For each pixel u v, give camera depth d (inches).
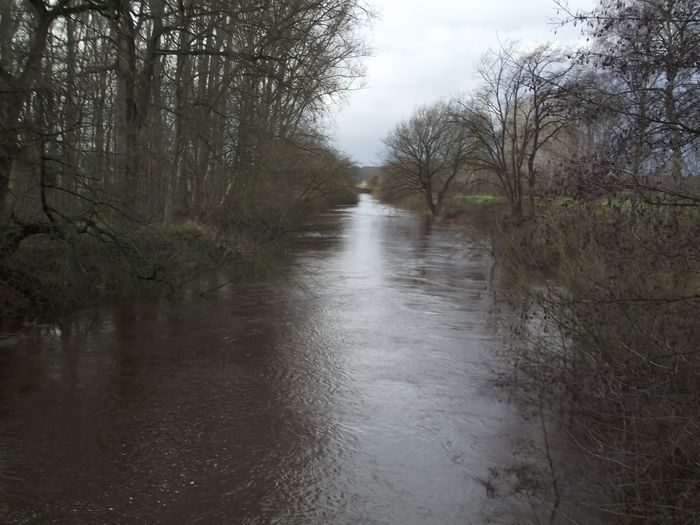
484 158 1298.0
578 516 189.0
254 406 283.6
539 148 1003.9
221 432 253.3
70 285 464.1
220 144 671.8
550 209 322.3
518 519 188.7
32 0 422.0
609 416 221.1
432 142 1840.6
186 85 672.4
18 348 374.0
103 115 453.1
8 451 232.2
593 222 269.0
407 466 225.0
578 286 288.8
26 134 372.8
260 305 522.9
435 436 251.6
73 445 238.7
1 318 429.4
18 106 369.4
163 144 633.6
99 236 450.3
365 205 2743.6
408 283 650.2
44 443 240.2
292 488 207.6
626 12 194.9
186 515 189.6
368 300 550.9
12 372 328.2
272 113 808.9
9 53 398.0
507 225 641.6
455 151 1766.7
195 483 209.9
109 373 329.4
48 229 424.2
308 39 717.3
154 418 267.3
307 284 631.8
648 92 196.9
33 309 448.5
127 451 233.8
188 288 576.1
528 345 353.7
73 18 467.8
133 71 528.4
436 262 825.5
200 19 612.1
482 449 239.3
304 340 406.3
